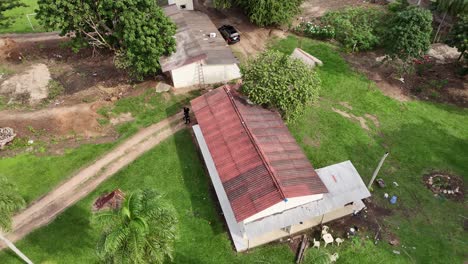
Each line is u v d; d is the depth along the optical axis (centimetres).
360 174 3366
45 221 2995
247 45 4994
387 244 2848
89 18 4016
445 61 4703
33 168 3378
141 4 3881
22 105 4044
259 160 2920
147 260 1973
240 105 3422
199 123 3372
